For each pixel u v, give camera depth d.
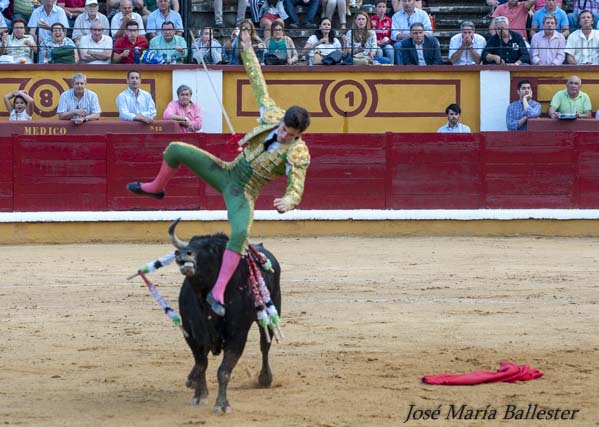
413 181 30.42
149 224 29.67
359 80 32.38
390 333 16.53
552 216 30.23
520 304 19.12
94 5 32.41
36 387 13.05
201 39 32.59
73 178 29.61
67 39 32.16
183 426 11.12
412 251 26.52
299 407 11.93
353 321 17.52
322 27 33.03
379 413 11.64
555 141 30.36
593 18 34.16
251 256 11.86
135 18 32.69
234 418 11.42
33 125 30.39
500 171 30.41
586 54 32.72
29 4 33.62
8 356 14.95
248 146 11.30
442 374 13.63
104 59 31.98
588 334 16.44
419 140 30.41
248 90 32.09
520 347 15.45
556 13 33.47
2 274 22.92
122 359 14.76
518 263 24.33
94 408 11.95
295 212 30.05
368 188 30.36
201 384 12.05
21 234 29.45
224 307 11.40
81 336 16.41
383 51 33.16
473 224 30.34
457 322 17.44
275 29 32.47
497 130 32.41
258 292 11.70
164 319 17.84
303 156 11.10
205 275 11.13
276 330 12.00
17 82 31.44
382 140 30.39
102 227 29.58
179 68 31.80
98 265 24.33
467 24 32.66
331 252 26.30
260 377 12.94
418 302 19.34
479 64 32.44
